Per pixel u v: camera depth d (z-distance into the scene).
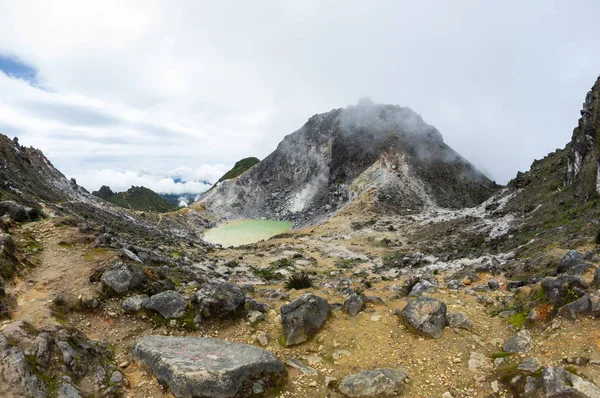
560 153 63.69
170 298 11.59
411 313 10.61
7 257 12.16
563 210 36.44
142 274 12.70
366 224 67.12
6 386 7.09
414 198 87.06
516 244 30.80
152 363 8.49
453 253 39.38
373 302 12.39
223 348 9.17
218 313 11.29
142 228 50.22
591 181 33.47
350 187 95.75
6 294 10.66
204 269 30.92
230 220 112.69
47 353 8.16
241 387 7.82
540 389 7.04
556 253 16.72
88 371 8.41
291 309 10.83
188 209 113.12
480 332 10.07
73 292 11.48
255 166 132.12
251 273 33.75
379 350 9.62
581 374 7.26
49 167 69.06
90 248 14.97
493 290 13.22
